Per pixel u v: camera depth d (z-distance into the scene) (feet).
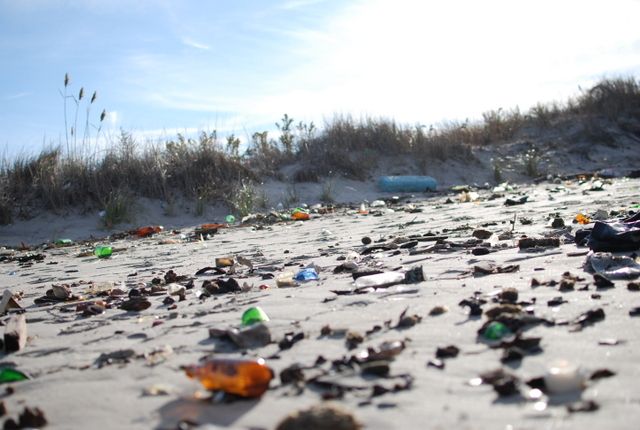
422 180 34.47
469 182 37.81
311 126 38.04
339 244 14.42
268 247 15.53
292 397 4.74
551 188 29.73
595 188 25.71
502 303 6.73
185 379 5.33
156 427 4.45
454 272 8.92
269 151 36.11
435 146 39.65
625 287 7.08
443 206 24.41
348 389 4.78
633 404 4.22
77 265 15.69
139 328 7.29
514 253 10.07
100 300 9.28
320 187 33.19
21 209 27.12
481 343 5.62
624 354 5.08
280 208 29.58
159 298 9.14
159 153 31.32
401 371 5.08
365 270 9.32
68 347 6.77
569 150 43.04
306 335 6.30
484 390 4.61
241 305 8.00
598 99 48.96
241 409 4.60
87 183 28.45
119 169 29.66
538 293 7.18
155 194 29.35
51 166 28.89
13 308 9.41
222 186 30.40
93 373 5.77
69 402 5.11
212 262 13.43
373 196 32.86
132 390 5.22
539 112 47.65
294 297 8.18
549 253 9.77
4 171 28.58
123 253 17.79
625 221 10.34
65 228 26.22
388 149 39.47
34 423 4.69
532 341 5.39
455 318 6.44
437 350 5.38
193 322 7.32
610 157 42.47
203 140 32.71
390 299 7.54
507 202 21.90
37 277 13.84
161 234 23.68
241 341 6.15
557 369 4.54
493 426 4.07
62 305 9.33
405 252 11.48
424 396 4.58
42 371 6.02
